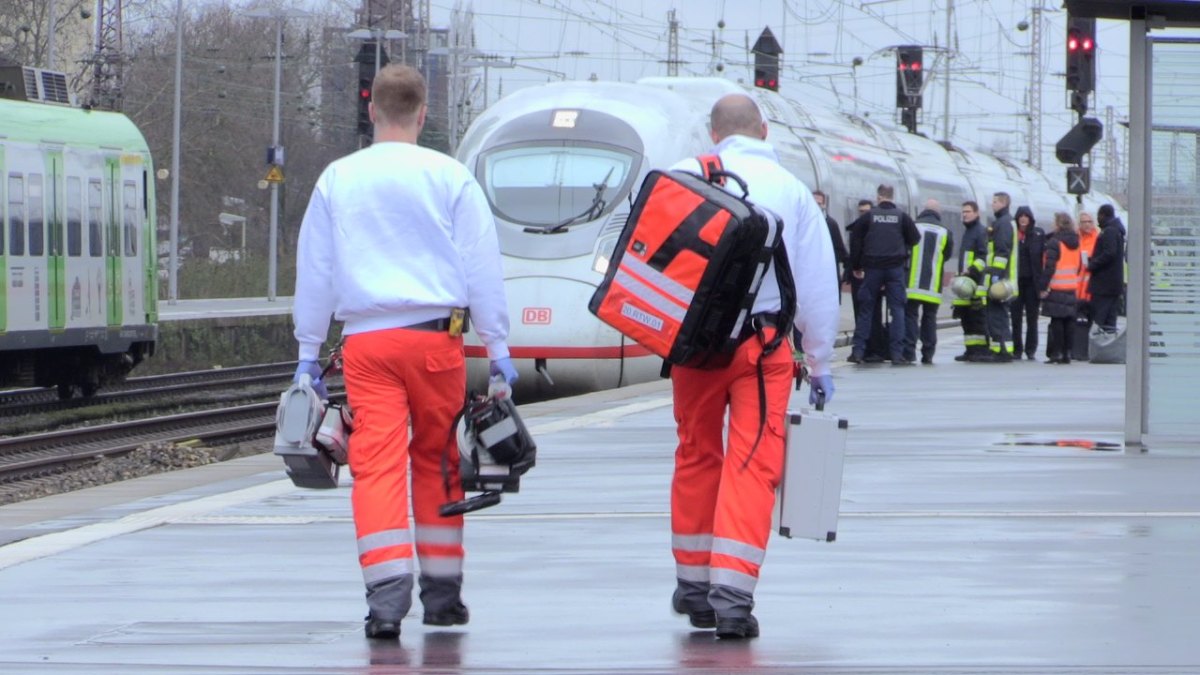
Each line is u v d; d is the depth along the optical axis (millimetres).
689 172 17438
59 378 77438
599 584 20250
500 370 17656
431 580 17797
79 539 24203
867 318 63969
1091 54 61750
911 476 30172
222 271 181375
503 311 17484
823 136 83000
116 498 30344
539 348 55938
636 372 56844
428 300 17078
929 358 64938
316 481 17984
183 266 181000
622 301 16875
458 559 17922
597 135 59344
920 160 103625
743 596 16969
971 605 18641
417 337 17062
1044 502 26766
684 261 16609
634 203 17016
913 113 121375
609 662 16031
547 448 35500
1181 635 17000
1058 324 65812
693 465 17656
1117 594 19188
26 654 16625
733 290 16688
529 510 26391
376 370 17156
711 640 17031
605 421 41719
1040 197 138500
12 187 66625
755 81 108625
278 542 23781
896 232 62719
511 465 17734
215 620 18312
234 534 24594
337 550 23047
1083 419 41375
